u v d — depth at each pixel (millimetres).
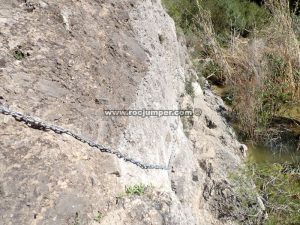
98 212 2260
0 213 1970
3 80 2455
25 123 2359
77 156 2408
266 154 5375
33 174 2166
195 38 6992
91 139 2580
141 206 2412
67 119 2553
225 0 8203
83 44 2977
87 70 2873
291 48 6281
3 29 2680
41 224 2029
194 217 3516
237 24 8117
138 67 3318
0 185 2055
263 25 7562
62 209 2131
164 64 4051
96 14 3275
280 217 3908
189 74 5711
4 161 2146
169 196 2621
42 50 2736
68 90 2678
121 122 2855
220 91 6645
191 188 3777
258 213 3793
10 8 2840
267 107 5871
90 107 2727
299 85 6148
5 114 2311
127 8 3637
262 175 4402
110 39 3209
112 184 2475
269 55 6438
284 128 5820
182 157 3889
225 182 4027
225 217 3793
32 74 2600
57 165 2271
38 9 2918
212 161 4379
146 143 3096
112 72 3039
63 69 2748
